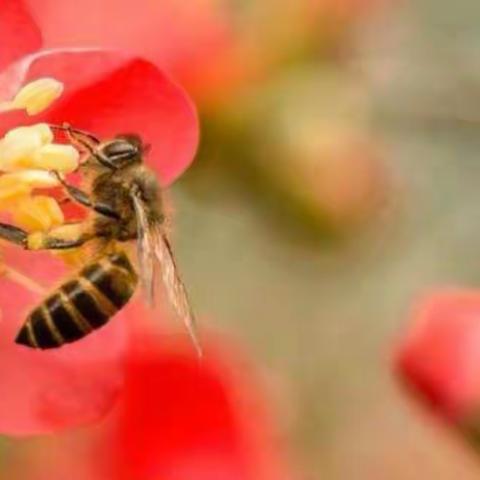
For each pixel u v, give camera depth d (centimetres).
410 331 27
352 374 31
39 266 24
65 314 24
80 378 24
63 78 23
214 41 29
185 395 28
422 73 30
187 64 28
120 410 28
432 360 27
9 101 23
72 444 28
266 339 31
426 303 27
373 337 31
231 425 28
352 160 29
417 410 28
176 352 28
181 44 28
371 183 30
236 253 30
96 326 24
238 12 29
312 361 31
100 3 26
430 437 33
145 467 28
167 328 27
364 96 30
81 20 26
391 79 30
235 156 29
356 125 29
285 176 29
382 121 30
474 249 31
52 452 28
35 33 23
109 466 28
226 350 28
